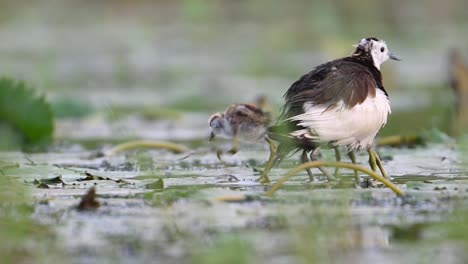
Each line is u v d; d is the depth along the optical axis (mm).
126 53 32625
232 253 8516
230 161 15141
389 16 35281
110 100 25016
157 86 27672
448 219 9977
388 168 13906
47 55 31766
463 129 19281
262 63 29859
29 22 37438
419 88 26172
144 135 19734
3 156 15977
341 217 10016
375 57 13188
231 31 35031
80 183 12422
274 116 13258
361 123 12242
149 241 9203
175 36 34906
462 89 20922
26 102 17281
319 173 13445
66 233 9523
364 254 8711
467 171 13453
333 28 33219
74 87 27422
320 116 12016
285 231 9438
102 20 37438
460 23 35250
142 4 38531
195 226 9734
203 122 21922
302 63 30125
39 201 11000
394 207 10625
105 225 9836
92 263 8484
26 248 9008
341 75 12281
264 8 37156
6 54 31891
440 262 8453
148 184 12148
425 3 36656
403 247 8930
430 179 12680
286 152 12492
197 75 28891
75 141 18703
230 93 25812
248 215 10180
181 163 14938
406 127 19906
